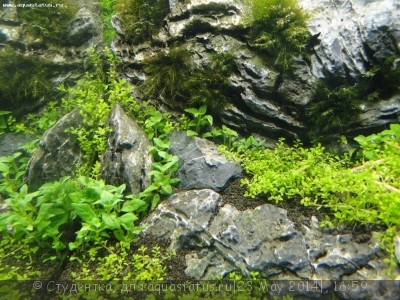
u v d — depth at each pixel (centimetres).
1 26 36
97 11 40
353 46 28
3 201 31
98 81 35
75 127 31
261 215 25
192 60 30
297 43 28
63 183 26
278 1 29
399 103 28
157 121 31
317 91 29
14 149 35
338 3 29
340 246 23
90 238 25
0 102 37
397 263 22
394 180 25
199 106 31
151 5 32
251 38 30
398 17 27
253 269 23
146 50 33
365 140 27
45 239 26
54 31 37
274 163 28
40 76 37
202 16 31
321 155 29
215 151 29
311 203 25
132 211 27
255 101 30
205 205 26
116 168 28
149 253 25
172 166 28
